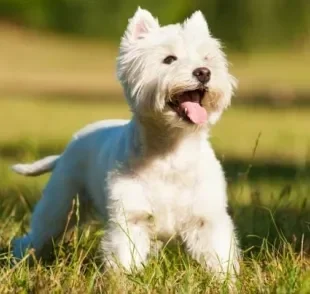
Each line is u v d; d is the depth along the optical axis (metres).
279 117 29.41
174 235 8.40
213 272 7.99
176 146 8.29
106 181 8.47
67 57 52.78
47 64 50.34
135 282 7.48
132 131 8.41
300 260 8.09
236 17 52.03
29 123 27.92
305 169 16.14
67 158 9.41
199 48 8.34
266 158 19.08
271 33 52.22
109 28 57.31
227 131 25.47
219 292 7.48
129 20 8.60
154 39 8.41
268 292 7.27
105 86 42.22
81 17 57.56
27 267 8.05
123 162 8.36
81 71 48.19
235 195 12.02
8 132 25.17
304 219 10.12
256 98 35.41
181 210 8.29
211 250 8.26
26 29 58.50
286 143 22.25
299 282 7.38
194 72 8.06
